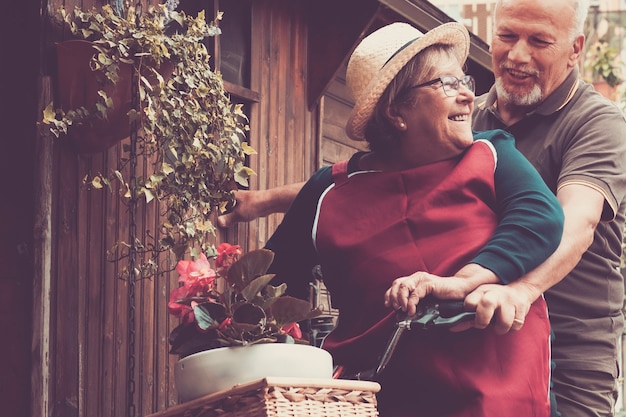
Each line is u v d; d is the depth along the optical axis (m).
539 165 3.67
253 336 2.79
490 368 2.81
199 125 4.49
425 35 2.97
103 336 4.57
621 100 12.95
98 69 4.12
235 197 4.47
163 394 4.89
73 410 4.40
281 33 5.96
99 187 4.32
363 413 2.64
